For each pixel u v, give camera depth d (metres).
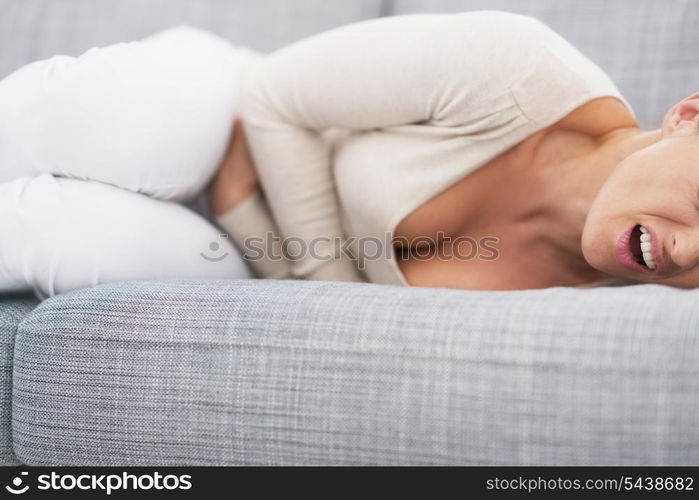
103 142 1.02
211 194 1.22
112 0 1.59
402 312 0.79
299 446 0.79
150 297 0.87
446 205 1.08
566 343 0.73
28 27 1.58
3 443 0.92
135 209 1.04
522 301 0.78
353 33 1.12
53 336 0.87
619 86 1.38
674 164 0.92
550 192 1.06
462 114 1.05
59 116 1.02
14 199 0.99
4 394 0.92
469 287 1.11
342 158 1.15
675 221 0.92
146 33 1.58
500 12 1.06
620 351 0.71
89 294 0.90
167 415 0.83
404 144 1.10
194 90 1.11
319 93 1.11
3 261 0.99
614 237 0.95
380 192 1.08
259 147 1.16
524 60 1.02
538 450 0.72
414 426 0.75
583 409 0.71
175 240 1.08
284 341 0.80
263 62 1.19
